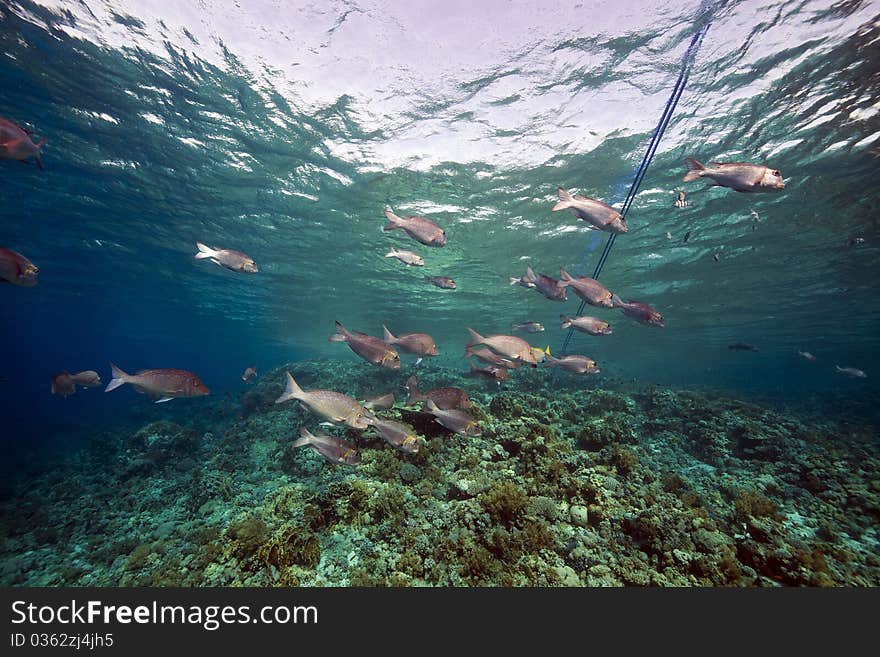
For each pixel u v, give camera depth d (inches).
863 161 426.9
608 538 196.9
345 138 428.5
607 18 295.6
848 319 1053.8
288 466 364.8
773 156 425.7
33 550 316.5
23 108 399.5
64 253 808.9
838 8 280.8
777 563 182.9
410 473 260.5
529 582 174.6
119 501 385.4
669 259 705.6
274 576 190.9
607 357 2057.1
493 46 320.5
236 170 492.7
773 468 332.8
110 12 306.0
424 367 631.2
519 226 597.9
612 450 277.0
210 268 849.5
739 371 2896.2
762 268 724.0
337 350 2241.6
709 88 345.7
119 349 3228.3
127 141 448.8
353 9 298.8
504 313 1106.1
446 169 467.5
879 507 257.4
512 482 242.4
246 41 326.6
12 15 305.3
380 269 804.6
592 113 377.7
